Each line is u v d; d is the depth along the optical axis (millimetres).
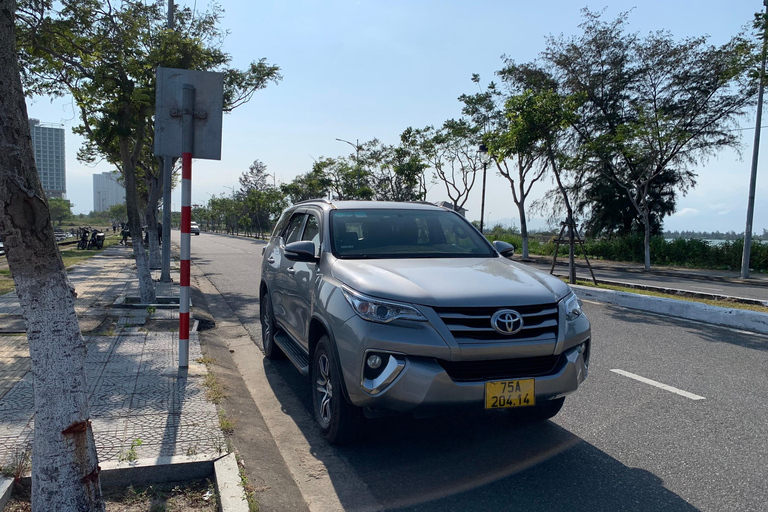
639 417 4855
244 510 2990
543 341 3705
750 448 4207
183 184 5496
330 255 4699
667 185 33156
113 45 9875
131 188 9672
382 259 4629
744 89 23797
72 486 2512
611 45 28734
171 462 3445
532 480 3699
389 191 41469
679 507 3338
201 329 8461
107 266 18062
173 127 5453
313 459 4066
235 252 31078
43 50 10016
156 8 11742
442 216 5586
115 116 9695
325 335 4250
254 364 6727
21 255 2434
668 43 27266
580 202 35250
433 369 3527
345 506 3389
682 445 4262
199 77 5457
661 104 27547
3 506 3000
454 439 4410
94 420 4215
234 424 4285
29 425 4020
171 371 5590
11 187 2344
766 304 11430
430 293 3693
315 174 43812
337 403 4000
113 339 6977
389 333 3605
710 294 12930
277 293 6164
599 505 3359
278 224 7277
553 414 4496
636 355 6996
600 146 24219
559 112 14508
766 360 6758
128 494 3254
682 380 5934
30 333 2486
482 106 28969
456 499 3451
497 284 3922
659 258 30688
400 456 4105
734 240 27938
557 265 27812
